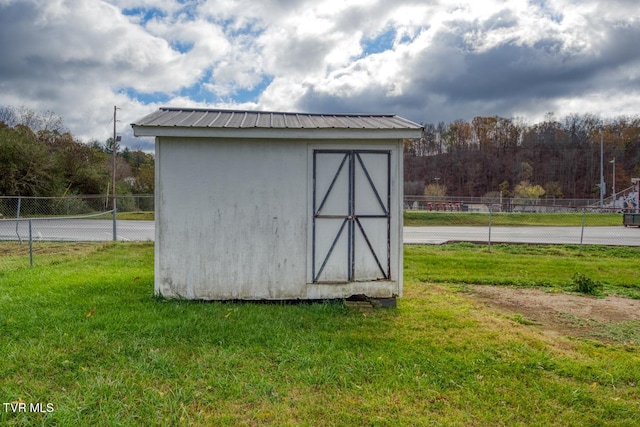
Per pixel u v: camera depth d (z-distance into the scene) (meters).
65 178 29.48
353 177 5.46
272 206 5.40
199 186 5.30
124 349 3.69
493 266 9.25
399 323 4.75
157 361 3.44
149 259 8.98
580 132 68.06
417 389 3.18
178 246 5.31
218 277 5.38
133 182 38.59
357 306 5.34
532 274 8.41
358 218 5.49
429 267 8.98
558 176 64.38
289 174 5.40
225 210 5.36
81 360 3.45
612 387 3.36
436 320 4.89
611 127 67.06
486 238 16.09
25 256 9.42
